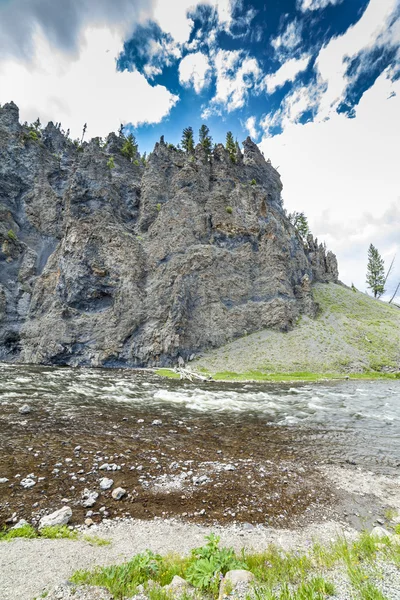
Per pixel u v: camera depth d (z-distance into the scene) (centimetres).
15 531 873
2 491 1106
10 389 3011
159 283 7181
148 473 1355
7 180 9094
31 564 726
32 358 6588
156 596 568
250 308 7569
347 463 1576
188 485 1270
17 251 8269
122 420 2167
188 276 7288
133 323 6712
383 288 13200
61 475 1269
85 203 8056
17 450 1486
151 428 2034
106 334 6669
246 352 6406
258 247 8525
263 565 730
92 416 2202
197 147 9962
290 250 9450
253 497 1201
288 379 4919
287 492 1254
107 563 758
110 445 1656
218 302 7306
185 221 8062
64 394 2923
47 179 9681
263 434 2031
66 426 1923
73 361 6500
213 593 595
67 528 916
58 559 756
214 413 2562
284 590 566
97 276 7244
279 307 7412
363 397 3378
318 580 595
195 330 6788
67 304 7131
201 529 970
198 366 5938
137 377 4678
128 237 7762
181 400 2997
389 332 7156
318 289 9994
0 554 761
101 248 7456
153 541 886
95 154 8644
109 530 931
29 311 7488
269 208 9569
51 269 7812
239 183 9425
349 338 6800
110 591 601
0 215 8325
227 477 1366
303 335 6906
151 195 8806
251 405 2909
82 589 608
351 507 1156
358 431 2112
